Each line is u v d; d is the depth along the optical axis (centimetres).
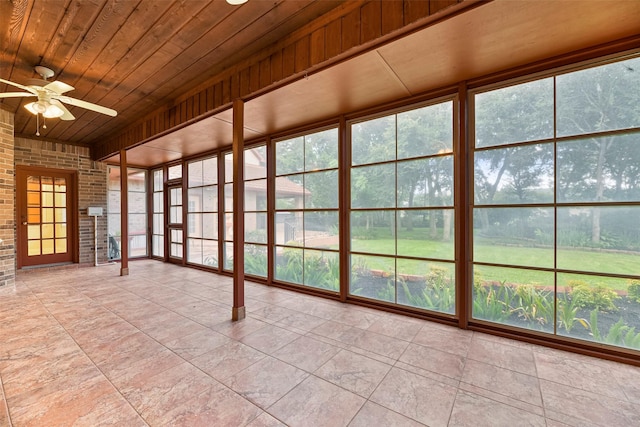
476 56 226
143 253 699
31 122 461
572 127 232
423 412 159
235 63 284
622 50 208
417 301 308
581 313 228
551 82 239
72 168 581
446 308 291
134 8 202
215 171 543
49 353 225
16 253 523
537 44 210
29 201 542
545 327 241
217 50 260
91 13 207
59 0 193
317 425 150
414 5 179
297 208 415
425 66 240
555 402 166
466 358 216
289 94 290
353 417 155
